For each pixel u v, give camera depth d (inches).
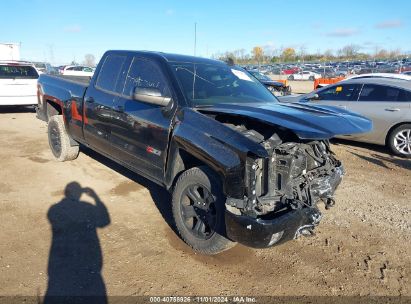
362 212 190.7
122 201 192.2
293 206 128.0
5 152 275.0
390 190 224.7
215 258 143.6
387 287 130.9
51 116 258.7
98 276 128.6
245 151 121.1
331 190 147.0
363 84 328.2
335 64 2490.2
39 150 285.0
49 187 207.2
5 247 143.6
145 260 139.6
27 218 168.6
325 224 176.1
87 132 209.6
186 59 179.3
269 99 184.1
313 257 147.7
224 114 138.0
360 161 289.7
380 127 314.5
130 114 169.6
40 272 129.0
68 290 120.6
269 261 143.6
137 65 179.3
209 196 136.1
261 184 129.6
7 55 884.0
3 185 207.2
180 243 153.0
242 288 126.7
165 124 152.1
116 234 157.9
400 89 308.5
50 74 269.0
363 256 149.8
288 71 2143.2
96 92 199.5
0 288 119.7
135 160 171.9
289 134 134.3
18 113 476.4
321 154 150.6
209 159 130.5
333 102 340.2
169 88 157.8
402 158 304.3
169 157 150.9
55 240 150.6
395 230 172.1
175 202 149.7
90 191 203.8
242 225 120.9
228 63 204.1
